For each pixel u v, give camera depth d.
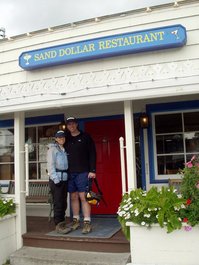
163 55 5.46
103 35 5.93
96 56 5.77
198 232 4.61
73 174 5.98
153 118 7.07
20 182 6.18
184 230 4.65
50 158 5.91
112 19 5.88
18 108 6.22
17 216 6.09
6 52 6.62
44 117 8.01
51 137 8.02
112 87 5.65
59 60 5.98
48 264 5.34
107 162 7.51
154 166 7.00
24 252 5.69
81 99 5.84
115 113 7.46
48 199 7.17
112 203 7.43
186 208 4.69
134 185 5.38
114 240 5.42
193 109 6.80
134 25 5.74
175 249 4.69
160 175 6.98
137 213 4.71
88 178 5.90
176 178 6.85
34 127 8.18
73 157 5.98
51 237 5.77
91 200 5.64
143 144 7.09
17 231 6.05
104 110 7.54
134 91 5.50
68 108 7.79
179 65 5.36
